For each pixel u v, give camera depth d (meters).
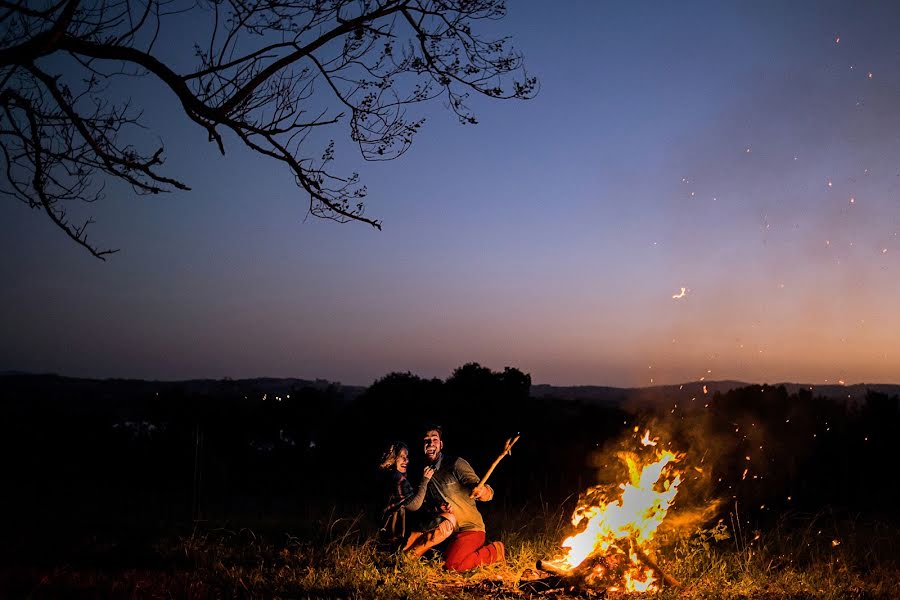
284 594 7.46
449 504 8.67
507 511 12.52
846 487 12.77
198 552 9.12
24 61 7.38
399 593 7.45
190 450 19.31
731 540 9.98
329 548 9.05
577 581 7.90
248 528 10.94
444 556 8.57
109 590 7.50
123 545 9.80
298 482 18.05
